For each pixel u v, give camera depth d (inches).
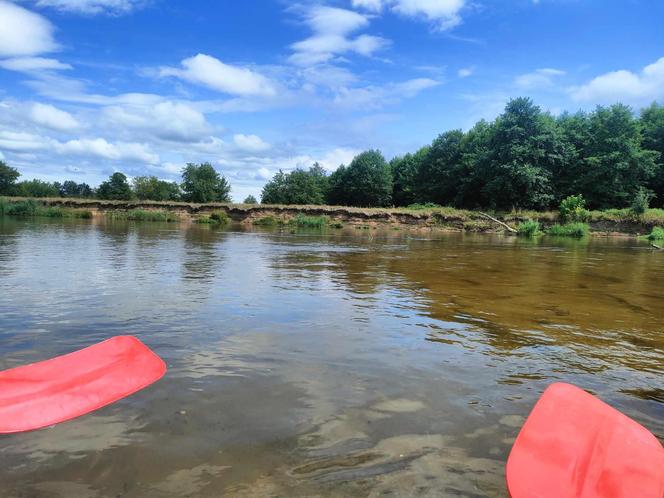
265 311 224.4
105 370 132.3
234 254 503.5
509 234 1365.7
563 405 108.8
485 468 94.7
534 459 91.4
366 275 364.2
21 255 428.8
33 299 236.2
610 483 83.8
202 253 502.3
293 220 1582.2
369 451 99.9
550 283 345.1
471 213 1600.6
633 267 483.5
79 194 4040.4
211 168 3179.1
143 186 3292.3
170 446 99.4
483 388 136.6
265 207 1705.2
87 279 301.6
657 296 299.1
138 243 611.5
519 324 214.5
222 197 3206.2
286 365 150.5
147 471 90.4
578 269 449.7
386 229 1519.4
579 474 86.6
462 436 107.6
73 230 874.8
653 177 1875.0
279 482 88.0
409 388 134.7
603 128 1807.3
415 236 1126.4
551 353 172.1
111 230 928.3
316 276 349.7
